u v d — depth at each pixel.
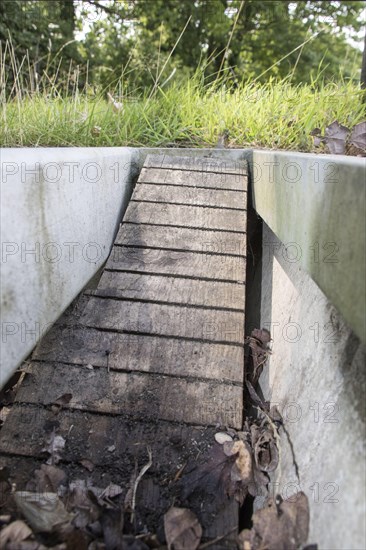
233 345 1.65
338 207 1.14
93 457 1.28
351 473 1.04
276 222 1.92
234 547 1.11
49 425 1.36
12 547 1.00
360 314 1.00
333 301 1.18
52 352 1.59
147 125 3.14
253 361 1.93
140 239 2.15
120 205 2.45
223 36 11.65
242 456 1.29
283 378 1.63
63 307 1.57
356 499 0.99
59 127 2.59
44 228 1.37
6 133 2.21
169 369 1.56
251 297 2.59
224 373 1.55
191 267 2.00
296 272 1.94
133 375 1.53
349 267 1.07
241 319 1.76
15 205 1.17
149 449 1.31
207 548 1.10
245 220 2.29
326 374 1.33
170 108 3.31
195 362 1.58
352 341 1.26
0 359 1.12
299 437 1.33
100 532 1.09
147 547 1.05
